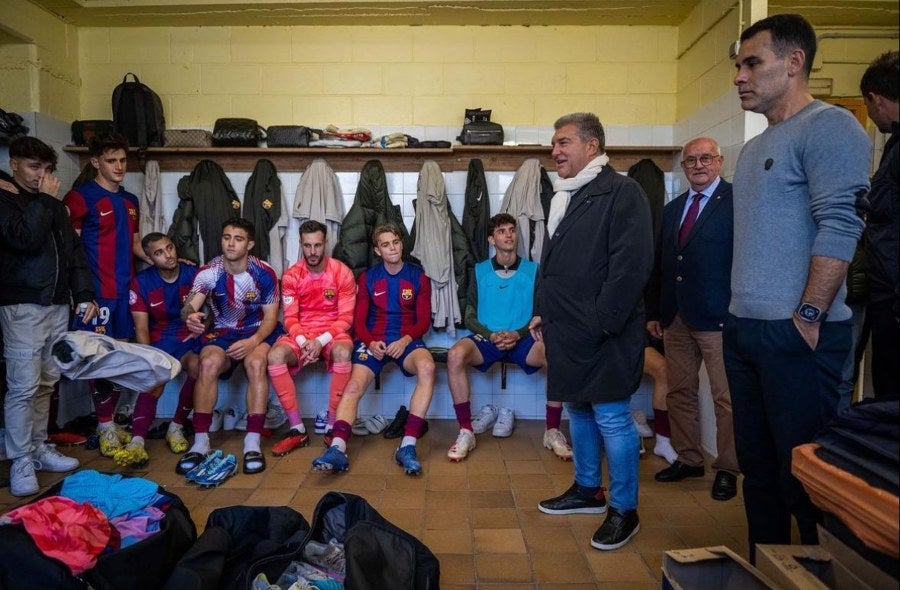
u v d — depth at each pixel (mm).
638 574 2066
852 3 3430
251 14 3871
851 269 2574
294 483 2896
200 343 3457
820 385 1615
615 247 2088
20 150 2773
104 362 2850
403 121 4090
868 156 1550
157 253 3436
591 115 2299
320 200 3840
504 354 3639
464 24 4035
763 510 1826
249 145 3914
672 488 2846
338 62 4066
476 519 2500
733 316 1799
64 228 2986
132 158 4000
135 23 4004
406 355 3449
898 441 1175
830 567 1369
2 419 3168
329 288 3594
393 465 3162
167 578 1816
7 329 2760
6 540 1629
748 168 1774
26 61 3654
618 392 2141
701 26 3637
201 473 2875
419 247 3822
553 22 3998
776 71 1662
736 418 1851
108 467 3113
